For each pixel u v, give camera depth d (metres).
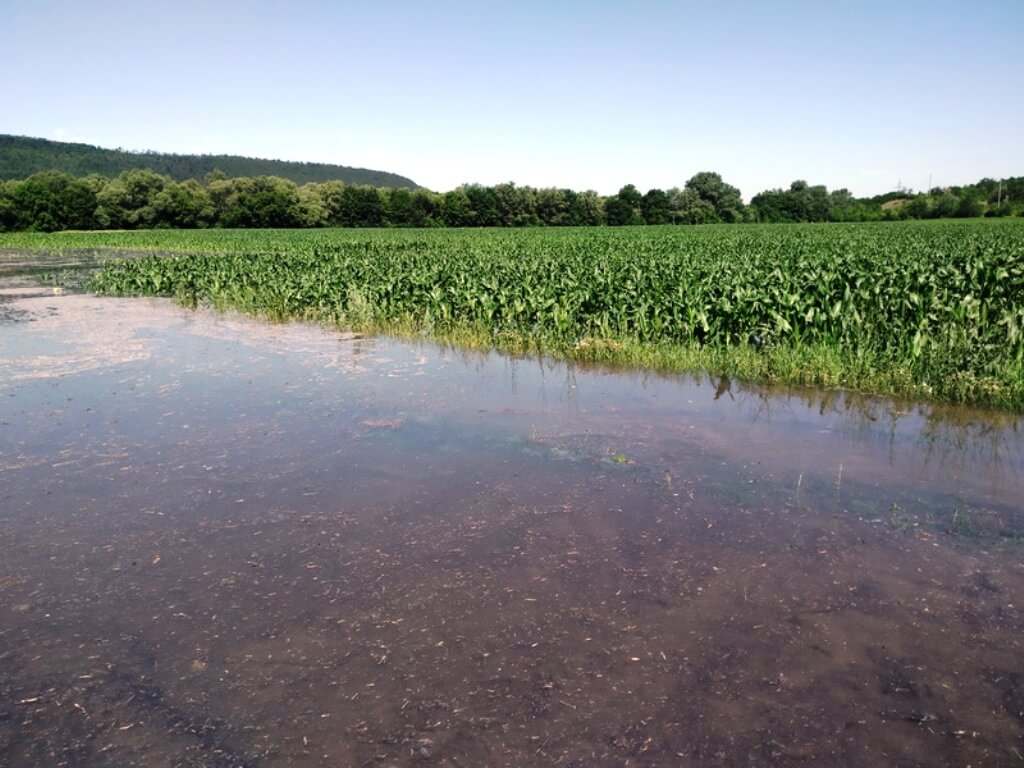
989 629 3.70
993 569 4.31
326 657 3.55
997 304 11.14
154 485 5.89
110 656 3.61
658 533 4.86
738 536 4.80
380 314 15.00
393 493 5.64
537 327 12.77
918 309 10.43
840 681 3.30
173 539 4.90
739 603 3.96
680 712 3.10
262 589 4.22
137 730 3.07
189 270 22.47
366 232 65.94
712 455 6.46
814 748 2.89
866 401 8.35
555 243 35.94
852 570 4.32
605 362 10.86
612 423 7.54
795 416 7.77
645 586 4.16
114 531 5.04
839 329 10.66
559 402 8.47
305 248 35.69
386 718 3.11
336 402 8.50
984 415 7.68
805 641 3.60
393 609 3.97
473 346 12.23
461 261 21.52
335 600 4.08
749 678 3.32
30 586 4.31
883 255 20.19
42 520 5.23
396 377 9.88
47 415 8.04
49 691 3.35
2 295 20.89
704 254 23.91
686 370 10.16
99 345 12.47
